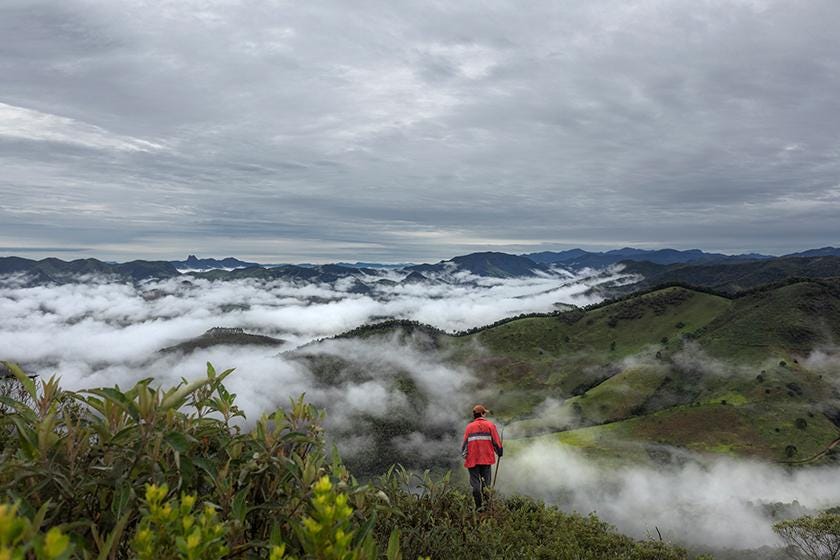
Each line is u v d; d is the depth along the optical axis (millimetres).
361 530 1858
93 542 1929
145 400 2068
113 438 2031
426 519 5316
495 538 5672
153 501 1517
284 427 2758
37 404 2041
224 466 2465
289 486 2508
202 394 2670
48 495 1966
